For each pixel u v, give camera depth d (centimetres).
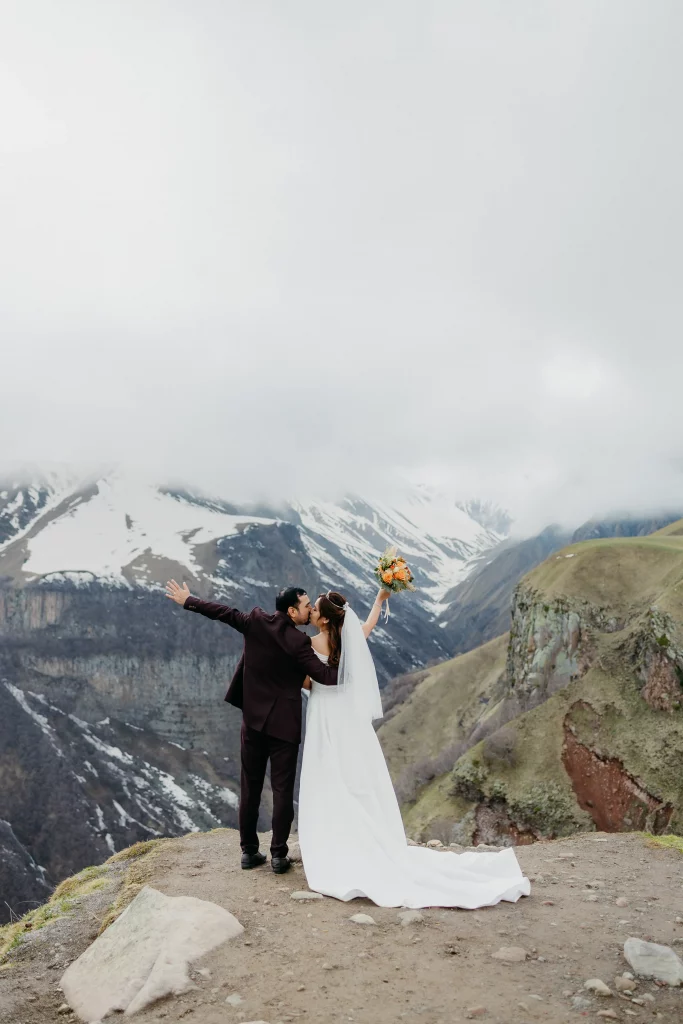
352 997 496
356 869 725
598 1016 468
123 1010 500
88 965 568
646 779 6575
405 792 10688
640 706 7306
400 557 815
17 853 15350
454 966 552
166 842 1054
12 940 702
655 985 523
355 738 781
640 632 7888
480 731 10275
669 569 9362
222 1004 491
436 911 684
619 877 859
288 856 895
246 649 800
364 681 782
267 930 623
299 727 792
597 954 583
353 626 786
